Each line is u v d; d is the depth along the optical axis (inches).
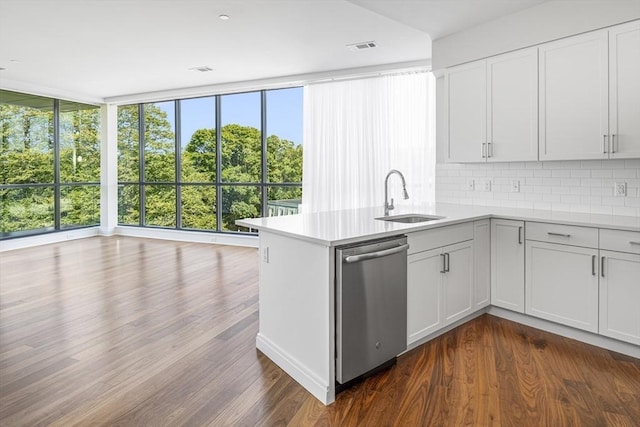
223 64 206.4
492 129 140.7
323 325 87.0
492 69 139.8
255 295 159.0
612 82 112.1
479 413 80.9
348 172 217.6
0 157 250.7
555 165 137.9
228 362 103.3
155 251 247.4
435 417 79.9
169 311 140.5
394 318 99.4
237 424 78.0
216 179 273.4
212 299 153.9
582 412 80.7
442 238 114.5
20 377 95.0
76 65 209.6
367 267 91.7
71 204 292.4
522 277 124.4
